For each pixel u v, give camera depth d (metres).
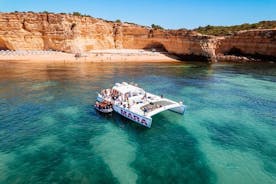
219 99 32.28
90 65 61.78
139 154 17.81
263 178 15.16
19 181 14.34
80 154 17.59
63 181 14.45
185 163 16.69
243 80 45.75
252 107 29.00
